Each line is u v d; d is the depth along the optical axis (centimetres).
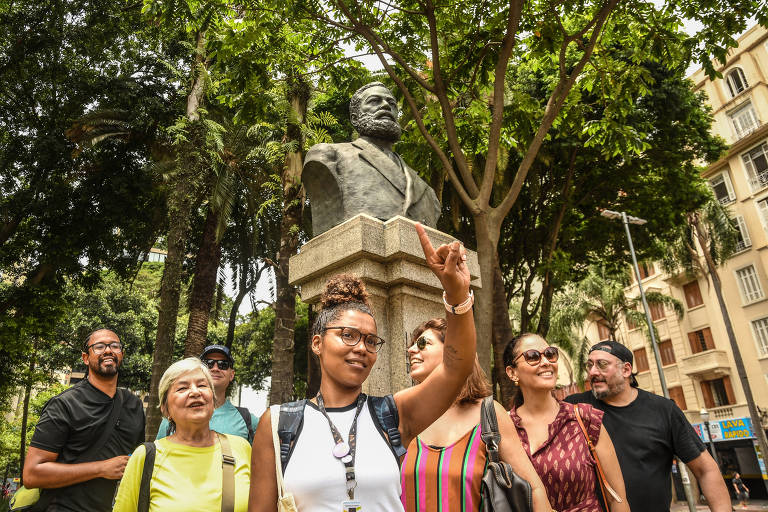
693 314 2905
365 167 577
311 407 193
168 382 268
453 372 186
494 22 818
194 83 1398
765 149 2672
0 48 1602
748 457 2600
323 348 199
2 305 1720
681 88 1559
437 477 238
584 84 947
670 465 324
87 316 2559
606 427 331
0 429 3341
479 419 256
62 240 1709
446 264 181
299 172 1217
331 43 878
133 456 254
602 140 952
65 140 1677
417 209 597
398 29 892
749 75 2795
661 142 1623
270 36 818
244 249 2011
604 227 1798
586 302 2567
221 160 1491
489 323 701
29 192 1661
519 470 229
